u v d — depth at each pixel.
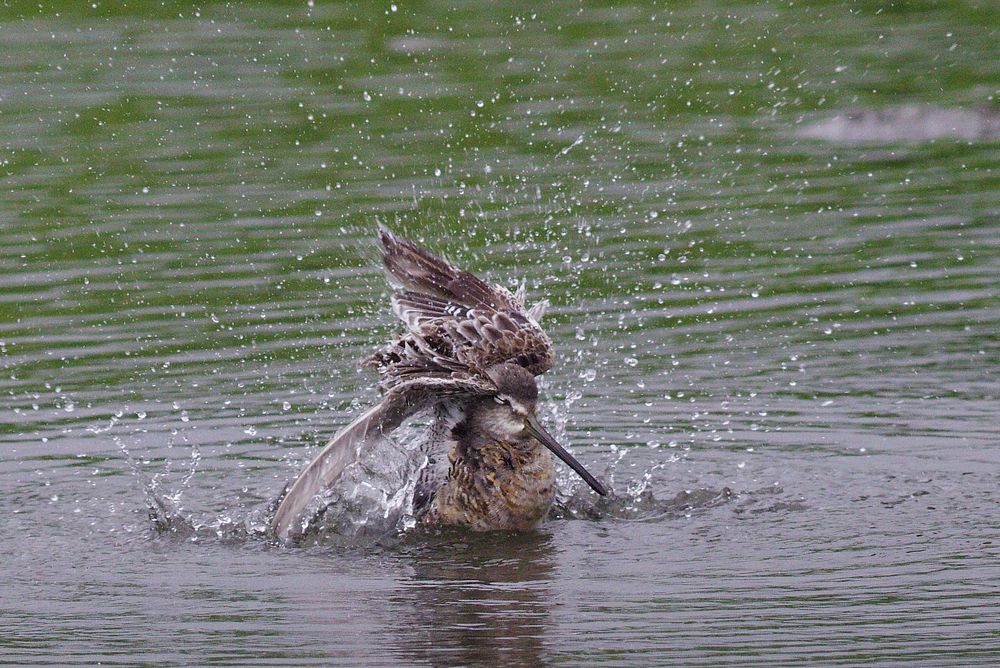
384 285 17.34
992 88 23.80
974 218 19.14
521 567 11.19
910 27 26.62
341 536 12.04
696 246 18.50
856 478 12.84
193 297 17.06
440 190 19.91
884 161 21.38
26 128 22.20
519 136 21.91
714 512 12.27
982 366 15.25
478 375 12.19
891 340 15.94
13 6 27.64
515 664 9.20
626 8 27.53
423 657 9.34
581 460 13.45
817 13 27.22
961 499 12.28
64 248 18.33
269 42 25.84
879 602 10.10
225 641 9.67
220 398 14.78
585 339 16.09
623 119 22.70
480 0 28.05
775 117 22.97
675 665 9.09
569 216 19.17
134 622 10.07
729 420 14.25
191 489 12.85
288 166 20.81
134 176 20.44
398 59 24.95
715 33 26.09
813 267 17.88
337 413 14.48
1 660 9.37
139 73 24.42
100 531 12.05
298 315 16.62
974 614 9.81
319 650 9.49
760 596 10.29
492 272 17.58
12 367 15.39
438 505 12.36
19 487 12.93
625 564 11.16
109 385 15.02
